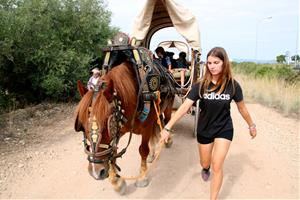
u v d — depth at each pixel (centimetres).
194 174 498
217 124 350
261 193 438
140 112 374
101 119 279
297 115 969
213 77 343
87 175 496
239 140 688
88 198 420
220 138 349
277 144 660
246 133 751
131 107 351
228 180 478
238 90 350
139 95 359
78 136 728
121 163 543
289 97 1098
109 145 294
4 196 428
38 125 833
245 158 573
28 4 1070
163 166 528
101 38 1413
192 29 615
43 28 1120
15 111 1025
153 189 445
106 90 292
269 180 479
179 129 757
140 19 600
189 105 351
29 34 1068
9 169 517
